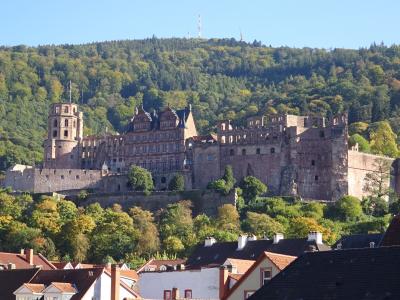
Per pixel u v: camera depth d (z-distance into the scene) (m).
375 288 111.62
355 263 117.25
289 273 121.06
